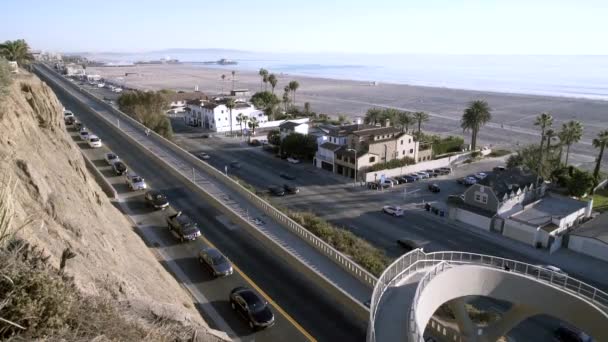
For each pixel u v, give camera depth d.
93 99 128.12
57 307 9.60
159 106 108.88
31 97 38.53
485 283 28.83
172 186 56.38
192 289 31.45
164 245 38.84
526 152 82.06
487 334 30.30
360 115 164.25
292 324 27.47
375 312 23.11
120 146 74.69
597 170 76.69
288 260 36.25
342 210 62.19
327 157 83.38
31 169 21.98
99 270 17.67
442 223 58.25
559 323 35.66
